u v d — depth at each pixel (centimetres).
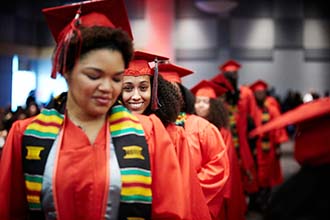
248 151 708
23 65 1909
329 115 187
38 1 1961
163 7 1852
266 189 825
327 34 2094
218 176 344
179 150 261
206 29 2067
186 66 2078
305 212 184
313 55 2098
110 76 191
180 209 207
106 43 190
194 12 2066
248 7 2080
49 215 195
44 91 1939
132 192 195
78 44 187
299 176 191
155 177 208
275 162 854
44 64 1973
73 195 193
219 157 349
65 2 1923
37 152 197
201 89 491
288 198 188
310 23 2098
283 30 2094
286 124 197
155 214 208
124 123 204
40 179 195
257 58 2091
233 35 2078
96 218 193
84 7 206
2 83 1816
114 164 197
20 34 1906
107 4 207
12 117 897
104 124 206
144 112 296
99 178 195
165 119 284
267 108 896
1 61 1823
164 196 208
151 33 1853
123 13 212
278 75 2100
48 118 203
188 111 371
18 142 203
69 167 195
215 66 2070
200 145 350
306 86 2103
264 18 2088
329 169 187
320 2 2094
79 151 196
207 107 486
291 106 1842
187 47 2069
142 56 289
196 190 241
